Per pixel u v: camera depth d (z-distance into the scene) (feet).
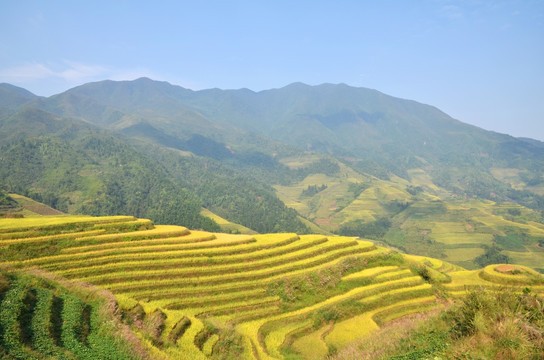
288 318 153.69
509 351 55.21
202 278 164.76
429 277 212.84
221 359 102.12
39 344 62.64
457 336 69.87
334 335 145.48
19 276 94.12
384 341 90.99
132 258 165.07
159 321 105.60
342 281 197.77
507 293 72.64
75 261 154.10
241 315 148.36
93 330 79.41
